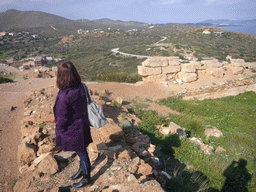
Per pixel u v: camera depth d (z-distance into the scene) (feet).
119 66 293.64
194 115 27.43
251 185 14.24
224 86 37.09
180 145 18.24
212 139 21.38
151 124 21.61
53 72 62.03
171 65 38.04
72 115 6.82
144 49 440.86
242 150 19.26
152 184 7.37
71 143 7.00
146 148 14.88
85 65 332.39
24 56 430.61
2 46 527.40
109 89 33.88
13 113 21.88
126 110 22.98
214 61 41.65
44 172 8.93
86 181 8.05
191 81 37.58
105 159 10.11
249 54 357.41
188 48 410.31
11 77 55.01
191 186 12.61
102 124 7.23
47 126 14.58
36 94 23.24
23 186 8.21
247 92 38.45
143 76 39.14
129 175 8.43
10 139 15.21
